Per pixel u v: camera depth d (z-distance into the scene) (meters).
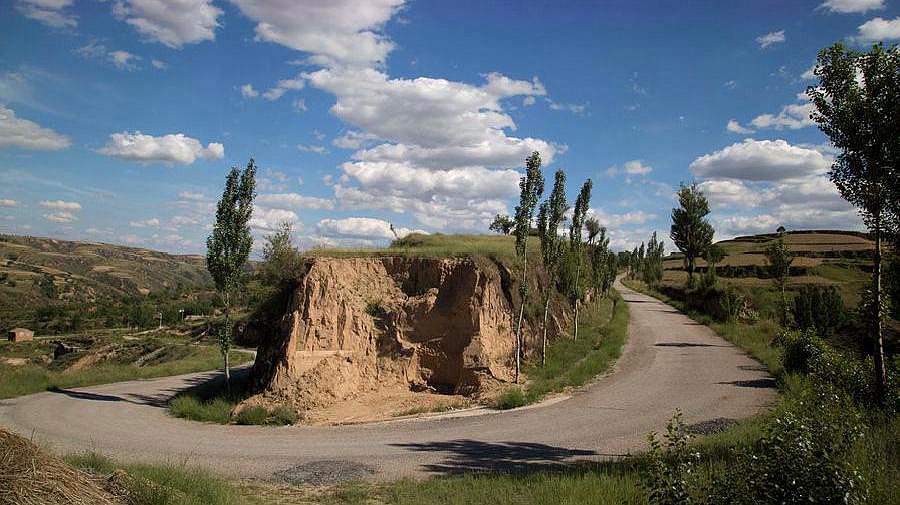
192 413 20.47
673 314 45.69
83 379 32.09
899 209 12.56
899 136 12.24
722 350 28.03
